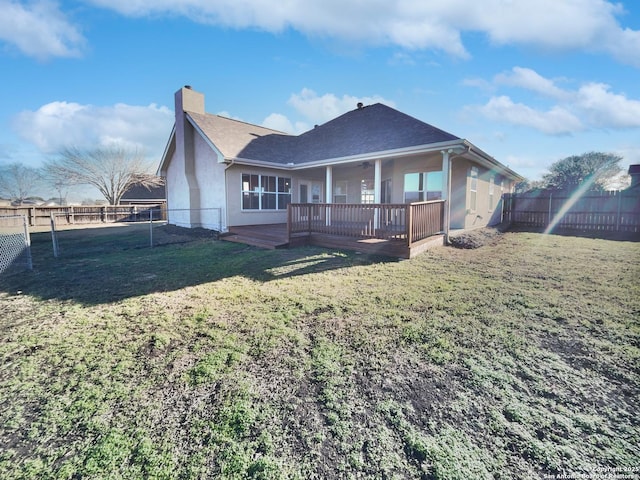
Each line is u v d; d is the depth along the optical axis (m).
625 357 2.85
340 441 1.90
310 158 11.71
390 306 4.17
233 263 7.02
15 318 3.93
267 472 1.69
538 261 6.93
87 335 3.42
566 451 1.82
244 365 2.76
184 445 1.88
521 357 2.86
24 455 1.84
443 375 2.59
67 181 27.75
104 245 9.96
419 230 7.56
